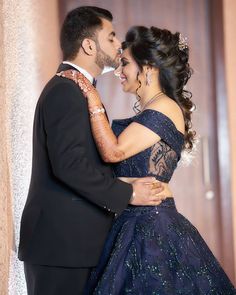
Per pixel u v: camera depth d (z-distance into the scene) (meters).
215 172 5.49
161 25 5.40
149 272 3.05
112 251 3.16
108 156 3.08
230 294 3.23
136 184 3.14
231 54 5.43
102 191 3.01
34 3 4.88
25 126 3.84
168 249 3.12
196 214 5.47
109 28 3.20
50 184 3.12
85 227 3.11
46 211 3.11
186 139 3.43
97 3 5.29
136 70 3.31
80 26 3.17
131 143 3.16
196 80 5.47
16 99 3.62
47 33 4.96
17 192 3.52
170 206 3.28
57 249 3.08
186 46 3.39
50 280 3.11
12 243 3.44
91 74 3.21
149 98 3.31
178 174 5.46
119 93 5.32
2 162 3.15
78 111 3.01
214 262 3.28
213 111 5.49
